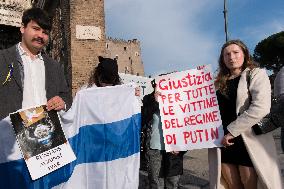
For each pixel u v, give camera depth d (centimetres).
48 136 286
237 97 313
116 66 395
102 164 322
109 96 339
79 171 313
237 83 326
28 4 1512
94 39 1077
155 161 434
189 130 353
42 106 287
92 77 402
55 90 310
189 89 362
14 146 284
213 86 350
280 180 301
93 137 325
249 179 307
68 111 317
